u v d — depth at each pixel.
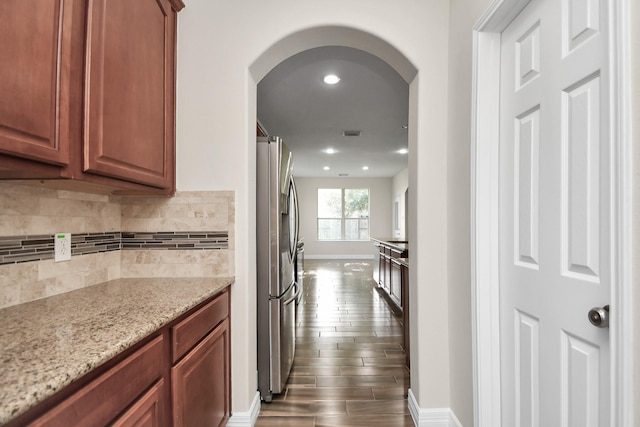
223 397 1.66
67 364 0.70
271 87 3.27
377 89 3.33
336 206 10.20
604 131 0.90
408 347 2.59
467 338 1.58
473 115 1.47
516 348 1.33
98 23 1.16
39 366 0.69
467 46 1.58
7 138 0.82
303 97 3.54
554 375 1.11
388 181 10.08
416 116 1.87
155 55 1.56
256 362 2.01
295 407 2.03
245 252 1.81
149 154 1.50
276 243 2.11
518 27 1.31
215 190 1.81
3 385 0.61
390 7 1.84
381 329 3.49
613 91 0.82
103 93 1.18
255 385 1.95
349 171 8.85
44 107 0.94
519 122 1.31
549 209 1.13
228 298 1.76
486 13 1.37
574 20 1.02
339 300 4.77
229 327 1.77
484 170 1.45
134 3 1.38
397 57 1.89
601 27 0.92
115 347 0.81
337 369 2.54
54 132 0.98
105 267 1.68
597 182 0.93
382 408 2.01
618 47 0.81
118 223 1.79
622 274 0.79
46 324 0.98
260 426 1.84
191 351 1.30
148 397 1.01
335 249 10.12
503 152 1.41
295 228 2.65
